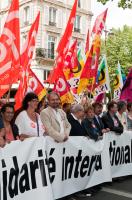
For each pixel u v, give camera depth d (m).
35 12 34.47
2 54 7.16
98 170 6.84
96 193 6.47
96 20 10.70
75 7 8.98
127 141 7.79
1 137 4.88
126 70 35.16
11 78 7.25
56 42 36.56
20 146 5.16
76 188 6.30
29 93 5.82
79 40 38.56
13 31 7.25
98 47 10.45
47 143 5.67
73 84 10.66
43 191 5.45
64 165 6.02
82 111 6.54
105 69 11.21
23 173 5.20
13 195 5.03
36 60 33.69
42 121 5.84
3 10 37.56
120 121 7.81
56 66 9.13
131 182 7.39
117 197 6.20
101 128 7.06
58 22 36.72
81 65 10.95
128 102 8.74
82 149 6.38
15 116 5.72
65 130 6.00
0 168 4.85
